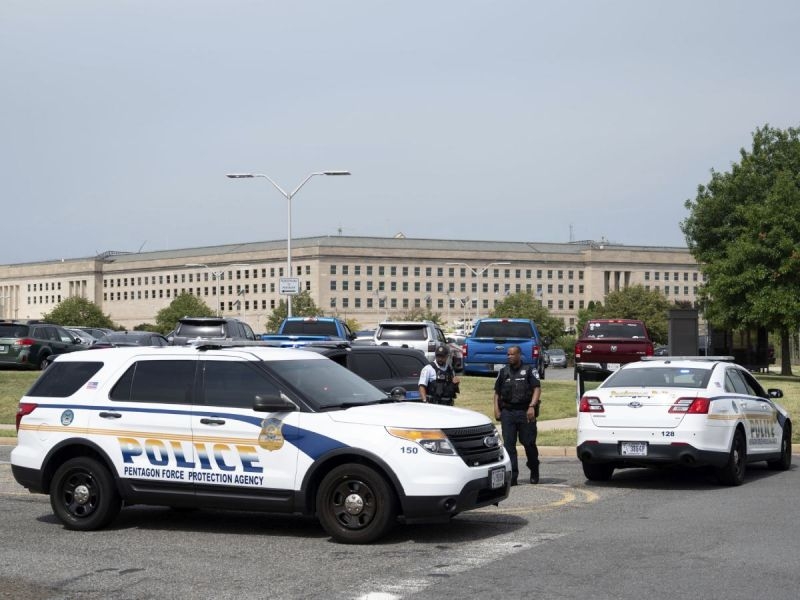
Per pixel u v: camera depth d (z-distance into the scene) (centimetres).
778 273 4125
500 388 1424
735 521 1071
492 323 3306
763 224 4212
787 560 860
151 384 1054
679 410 1335
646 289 13612
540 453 1878
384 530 948
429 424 959
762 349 4809
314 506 985
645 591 751
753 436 1456
